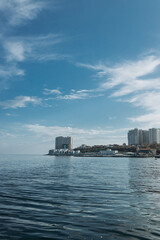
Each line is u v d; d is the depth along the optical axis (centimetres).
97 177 3884
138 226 1227
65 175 4288
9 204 1750
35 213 1485
